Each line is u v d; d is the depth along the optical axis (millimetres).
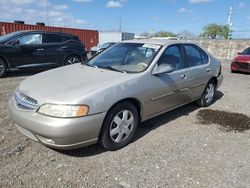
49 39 9453
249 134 4414
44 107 3057
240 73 12297
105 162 3295
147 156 3496
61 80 3617
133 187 2836
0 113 4762
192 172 3168
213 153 3678
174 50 4629
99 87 3320
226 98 6754
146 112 4000
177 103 4723
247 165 3389
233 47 24875
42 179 2893
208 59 5605
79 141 3139
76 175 2998
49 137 3027
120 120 3574
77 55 10281
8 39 8516
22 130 3387
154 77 4020
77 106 3025
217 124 4801
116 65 4262
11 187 2734
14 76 8773
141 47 4480
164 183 2926
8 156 3307
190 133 4336
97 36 27250
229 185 2939
